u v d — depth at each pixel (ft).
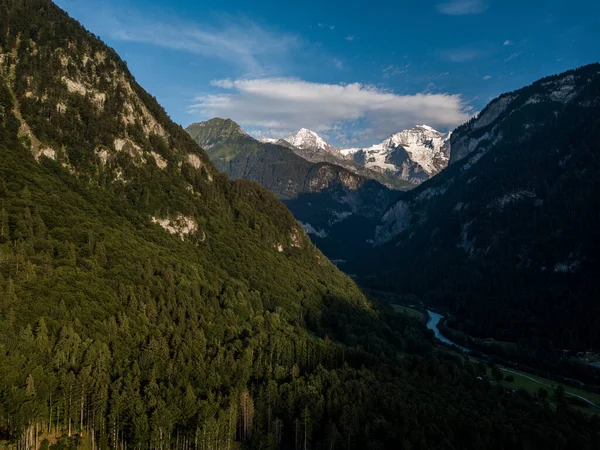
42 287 354.13
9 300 328.08
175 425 323.78
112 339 352.90
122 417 309.63
